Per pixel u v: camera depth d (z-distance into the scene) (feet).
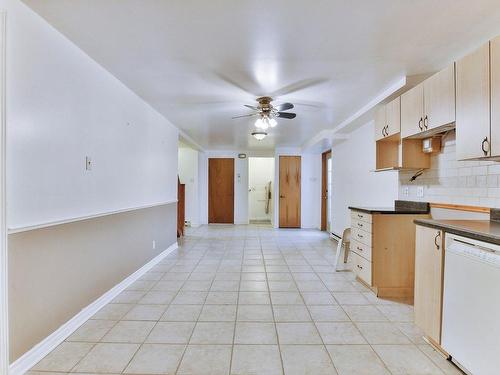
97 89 8.59
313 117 14.62
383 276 9.68
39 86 6.26
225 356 6.28
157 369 5.83
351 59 8.27
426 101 8.13
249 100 11.95
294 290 10.28
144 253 12.28
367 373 5.72
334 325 7.70
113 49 7.73
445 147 8.86
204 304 9.04
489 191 7.25
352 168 16.81
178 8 5.97
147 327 7.54
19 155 5.72
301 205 25.61
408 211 9.69
